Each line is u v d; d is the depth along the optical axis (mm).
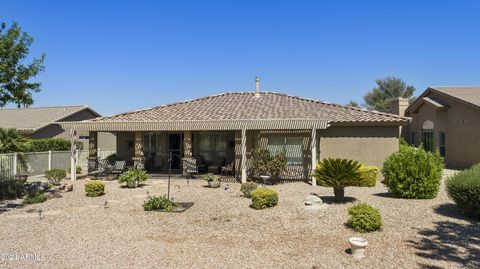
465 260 8664
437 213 13148
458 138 30328
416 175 15711
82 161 32125
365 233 11000
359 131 23219
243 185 18000
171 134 27594
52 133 39250
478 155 27797
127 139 28266
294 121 21328
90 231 11570
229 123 22266
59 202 16547
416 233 10844
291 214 13445
